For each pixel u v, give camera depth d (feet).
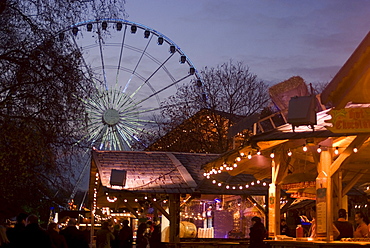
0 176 57.41
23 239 35.06
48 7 53.57
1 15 52.16
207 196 80.94
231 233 77.71
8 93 51.47
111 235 65.87
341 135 32.30
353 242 35.04
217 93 151.94
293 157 44.55
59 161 58.75
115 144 151.23
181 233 74.08
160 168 78.95
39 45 52.37
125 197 78.54
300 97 32.60
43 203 87.61
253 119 47.78
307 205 91.20
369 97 25.54
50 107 52.13
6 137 50.85
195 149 147.84
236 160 46.75
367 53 23.45
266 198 75.31
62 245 41.55
